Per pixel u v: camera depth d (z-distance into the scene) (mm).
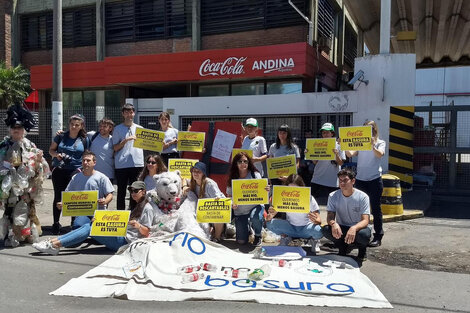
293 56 12078
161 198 5613
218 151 7680
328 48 14164
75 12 17109
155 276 4402
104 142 7008
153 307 3764
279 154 6941
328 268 4727
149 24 15742
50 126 15250
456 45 18734
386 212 7891
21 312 3670
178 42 15305
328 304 3811
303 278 4410
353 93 10500
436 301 3982
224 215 5555
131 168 6988
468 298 4062
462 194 10812
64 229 6977
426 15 14555
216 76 13195
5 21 17891
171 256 4828
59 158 6617
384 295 4133
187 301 3898
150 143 6898
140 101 13594
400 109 10133
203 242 5176
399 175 10273
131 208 6824
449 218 7965
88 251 5656
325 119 11156
